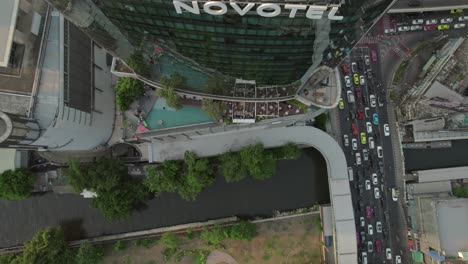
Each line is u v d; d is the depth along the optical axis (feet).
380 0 180.34
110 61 338.13
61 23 253.24
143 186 339.98
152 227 363.56
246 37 207.31
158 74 276.41
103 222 363.15
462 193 335.67
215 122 294.25
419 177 346.33
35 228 360.48
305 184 365.81
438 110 327.26
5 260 332.80
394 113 358.23
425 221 318.45
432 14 365.40
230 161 323.37
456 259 293.84
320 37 208.13
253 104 288.51
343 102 357.61
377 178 351.87
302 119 312.29
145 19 203.21
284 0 165.07
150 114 303.48
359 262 343.67
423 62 366.02
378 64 364.17
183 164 335.88
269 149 342.85
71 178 317.83
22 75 241.35
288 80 271.69
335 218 328.29
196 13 182.50
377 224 347.77
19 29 234.79
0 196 328.49
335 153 338.75
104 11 200.34
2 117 218.79
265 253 350.64
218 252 351.87
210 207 365.61
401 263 345.51
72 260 337.11
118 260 353.31
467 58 330.13
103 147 345.10
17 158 332.80
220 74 266.16
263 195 365.61
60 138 270.87
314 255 350.23
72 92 264.72
